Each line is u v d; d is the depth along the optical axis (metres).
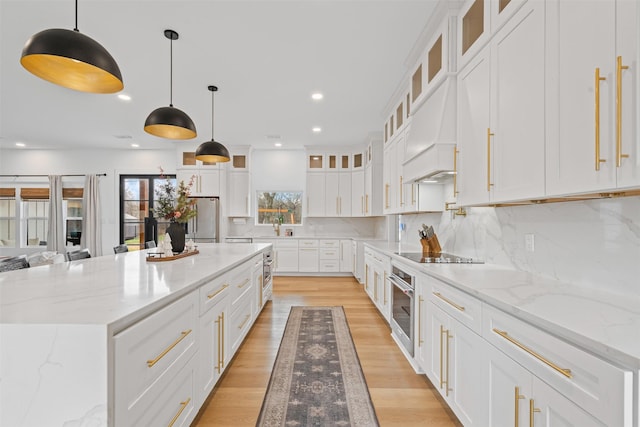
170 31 2.37
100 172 6.23
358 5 2.09
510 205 1.84
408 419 1.78
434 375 1.91
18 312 1.02
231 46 2.58
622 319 0.97
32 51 1.37
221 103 3.87
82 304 1.12
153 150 6.28
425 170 2.31
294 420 1.77
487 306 1.31
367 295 4.68
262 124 4.78
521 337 1.09
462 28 2.02
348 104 3.91
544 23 1.26
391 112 3.97
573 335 0.87
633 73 0.88
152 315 1.17
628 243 1.24
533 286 1.45
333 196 6.24
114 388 0.94
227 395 2.02
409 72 2.96
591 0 1.03
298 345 2.83
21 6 2.06
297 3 2.07
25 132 5.10
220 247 3.66
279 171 6.68
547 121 1.25
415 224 4.02
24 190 6.12
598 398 0.78
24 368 0.91
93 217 6.10
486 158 1.71
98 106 3.95
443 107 2.10
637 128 0.88
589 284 1.41
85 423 0.90
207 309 1.77
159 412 1.22
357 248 5.54
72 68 1.65
